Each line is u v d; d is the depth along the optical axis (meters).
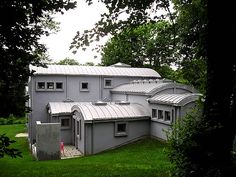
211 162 6.75
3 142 5.76
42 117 30.55
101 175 12.03
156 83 27.75
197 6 11.98
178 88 25.80
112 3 10.55
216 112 7.03
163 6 11.22
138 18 11.19
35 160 19.72
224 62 7.07
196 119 7.61
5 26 5.91
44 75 30.56
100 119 21.94
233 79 7.14
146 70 37.34
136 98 27.50
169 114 21.88
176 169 7.50
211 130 6.82
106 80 33.94
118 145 23.12
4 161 18.70
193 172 6.90
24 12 6.06
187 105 20.50
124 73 34.91
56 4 6.42
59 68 32.34
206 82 7.56
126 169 13.43
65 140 26.92
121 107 24.50
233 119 6.91
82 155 21.75
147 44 47.78
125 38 12.39
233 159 6.88
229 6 6.91
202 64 8.81
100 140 22.31
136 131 24.08
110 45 12.31
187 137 7.23
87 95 32.81
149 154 18.75
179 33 15.58
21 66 6.51
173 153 7.57
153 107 24.06
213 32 7.16
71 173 12.80
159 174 11.52
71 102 30.11
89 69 33.97
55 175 12.46
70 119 27.02
